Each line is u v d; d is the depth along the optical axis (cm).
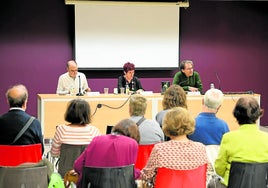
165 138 366
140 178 286
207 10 848
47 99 599
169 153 262
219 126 341
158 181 263
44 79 793
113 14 795
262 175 270
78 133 332
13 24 771
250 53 878
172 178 260
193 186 262
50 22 784
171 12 820
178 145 265
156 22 815
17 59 779
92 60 797
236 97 652
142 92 641
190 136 343
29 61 784
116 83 820
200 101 637
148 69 820
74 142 330
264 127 877
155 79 837
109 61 803
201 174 264
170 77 843
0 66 773
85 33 789
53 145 337
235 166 271
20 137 326
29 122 331
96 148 271
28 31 779
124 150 271
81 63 793
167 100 393
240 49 872
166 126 271
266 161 279
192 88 662
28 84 787
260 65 885
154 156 265
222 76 868
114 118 617
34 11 778
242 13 865
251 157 279
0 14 764
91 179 261
